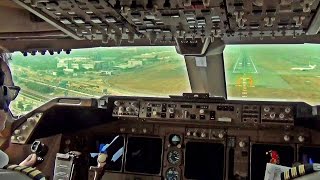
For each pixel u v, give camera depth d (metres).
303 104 1.05
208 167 1.15
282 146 1.12
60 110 1.15
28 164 0.81
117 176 1.20
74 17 0.76
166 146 1.19
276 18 0.69
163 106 1.14
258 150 1.13
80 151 1.20
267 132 1.13
